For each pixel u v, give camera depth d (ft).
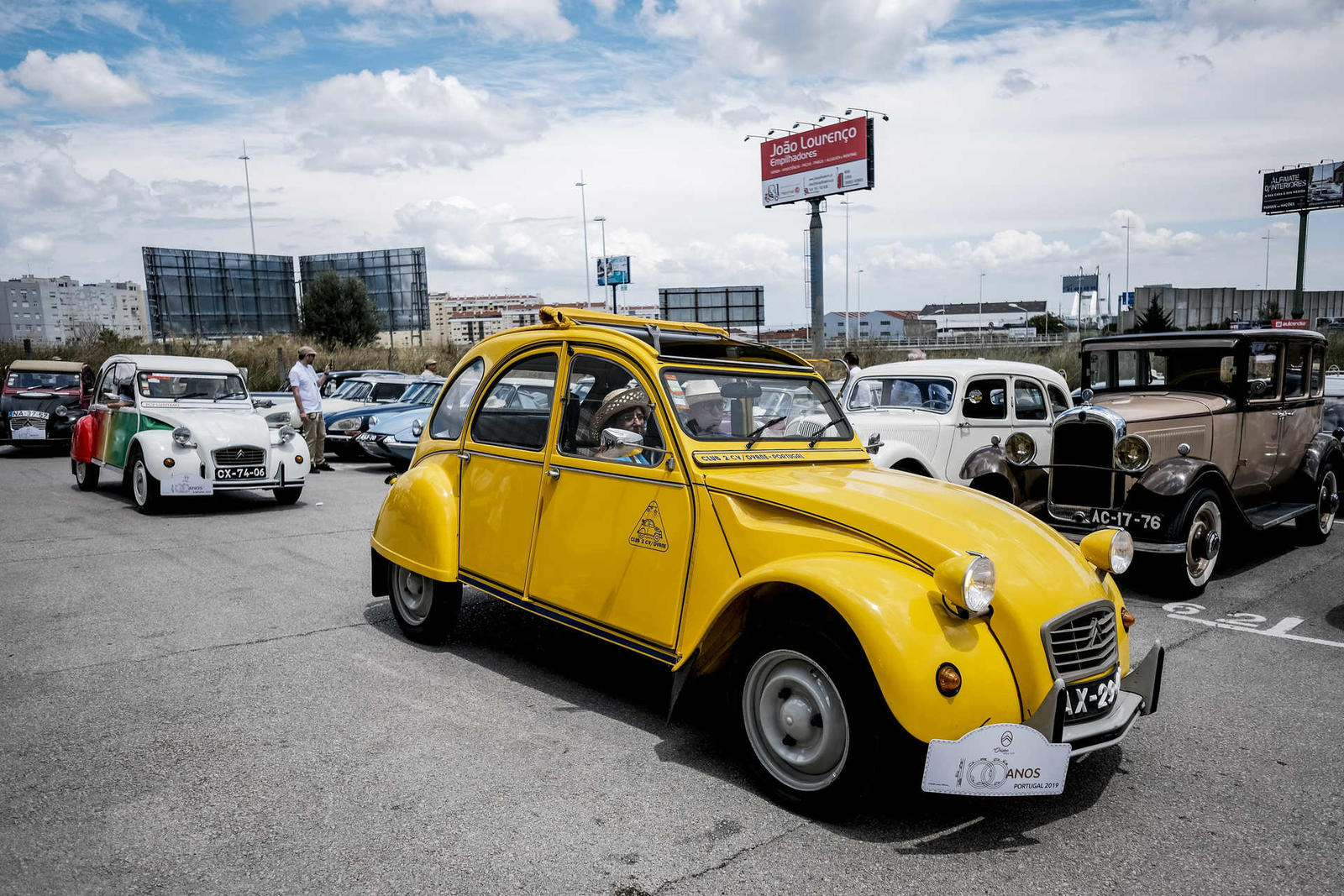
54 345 98.17
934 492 12.37
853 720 9.86
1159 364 26.16
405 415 46.21
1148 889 9.14
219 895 8.73
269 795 10.84
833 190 106.32
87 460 37.86
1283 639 17.87
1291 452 26.84
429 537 15.80
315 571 23.18
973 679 9.70
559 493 13.66
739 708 11.25
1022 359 101.45
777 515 11.38
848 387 30.99
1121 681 11.51
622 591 12.66
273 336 128.77
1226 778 11.80
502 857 9.51
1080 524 21.72
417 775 11.44
